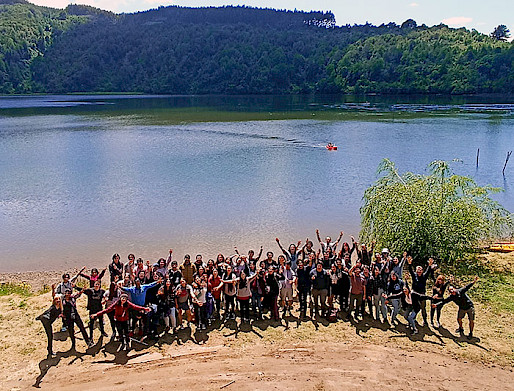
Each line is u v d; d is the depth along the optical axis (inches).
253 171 1322.6
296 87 5708.7
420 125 2357.3
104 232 832.9
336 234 824.3
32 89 6136.8
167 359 407.5
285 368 389.1
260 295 475.5
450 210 629.9
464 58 4968.0
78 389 364.5
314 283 474.9
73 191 1112.2
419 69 5034.5
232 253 737.0
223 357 408.8
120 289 433.4
